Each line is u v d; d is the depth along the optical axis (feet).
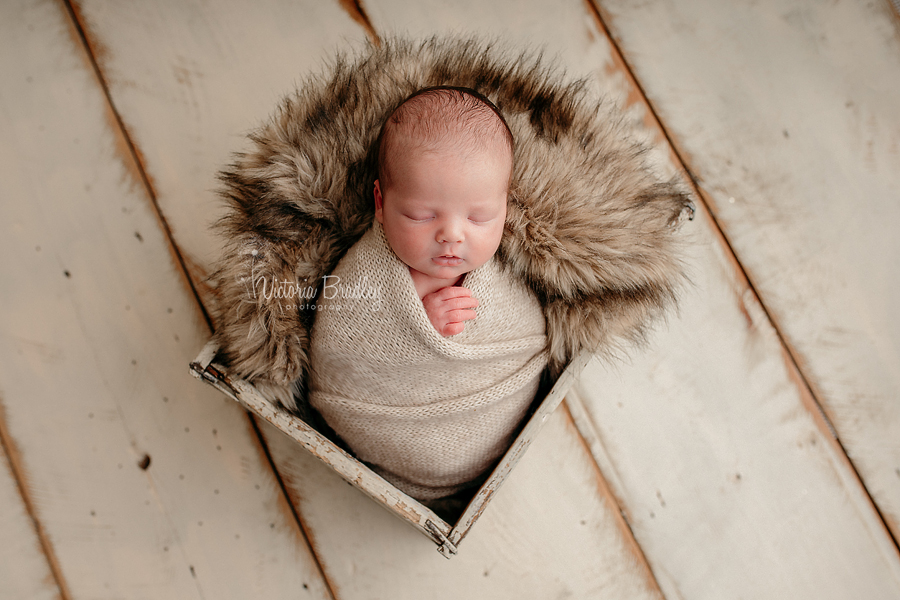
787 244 3.36
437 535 2.30
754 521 3.26
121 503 3.19
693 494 3.27
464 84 2.57
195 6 3.31
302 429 2.41
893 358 3.33
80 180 3.27
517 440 2.45
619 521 3.25
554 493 3.24
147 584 3.16
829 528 3.27
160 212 3.26
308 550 3.18
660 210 2.47
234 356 2.44
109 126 3.28
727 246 3.35
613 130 2.52
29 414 3.21
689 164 3.36
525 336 2.58
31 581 3.15
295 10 3.32
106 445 3.21
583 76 3.36
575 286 2.48
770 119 3.38
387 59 2.59
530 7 3.37
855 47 3.38
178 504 3.19
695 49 3.38
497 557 3.19
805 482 3.29
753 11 3.36
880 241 3.35
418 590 3.16
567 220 2.36
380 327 2.40
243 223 2.42
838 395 3.33
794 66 3.39
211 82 3.30
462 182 2.08
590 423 3.28
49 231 3.25
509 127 2.40
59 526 3.18
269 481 3.21
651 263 2.43
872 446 3.30
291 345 2.50
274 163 2.39
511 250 2.47
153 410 3.22
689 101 3.37
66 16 3.29
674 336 3.32
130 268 3.25
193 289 3.24
